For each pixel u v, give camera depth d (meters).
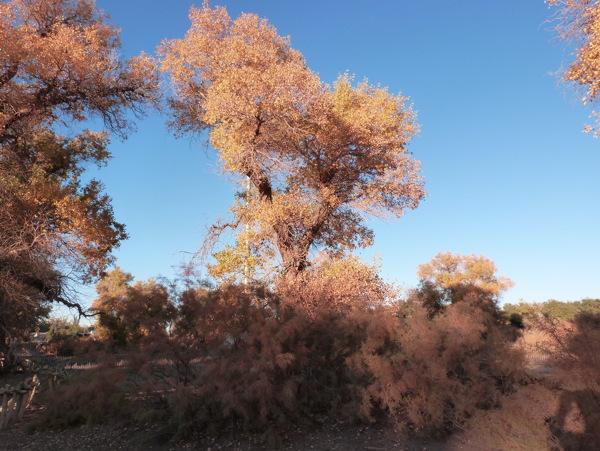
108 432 7.49
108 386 7.48
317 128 15.99
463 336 7.12
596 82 9.32
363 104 16.83
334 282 13.31
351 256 14.55
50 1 17.27
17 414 8.84
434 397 6.57
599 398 5.62
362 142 16.12
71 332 25.53
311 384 7.96
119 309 8.34
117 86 18.58
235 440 6.80
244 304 8.38
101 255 17.00
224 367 6.89
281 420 7.07
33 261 14.19
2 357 14.62
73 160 22.64
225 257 15.43
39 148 20.41
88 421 7.63
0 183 14.92
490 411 6.40
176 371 7.78
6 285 13.23
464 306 8.08
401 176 16.16
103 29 18.31
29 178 16.94
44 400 8.59
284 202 15.62
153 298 8.31
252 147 15.27
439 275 30.58
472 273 29.48
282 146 16.39
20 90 15.97
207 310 7.99
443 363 6.86
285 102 14.45
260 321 7.72
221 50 16.80
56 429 7.95
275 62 16.16
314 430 7.10
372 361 7.07
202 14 17.44
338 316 8.72
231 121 15.75
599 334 5.89
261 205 16.02
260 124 15.35
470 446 6.09
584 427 5.55
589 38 9.66
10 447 7.25
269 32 17.69
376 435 6.79
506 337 7.18
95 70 17.06
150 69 19.20
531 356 6.79
